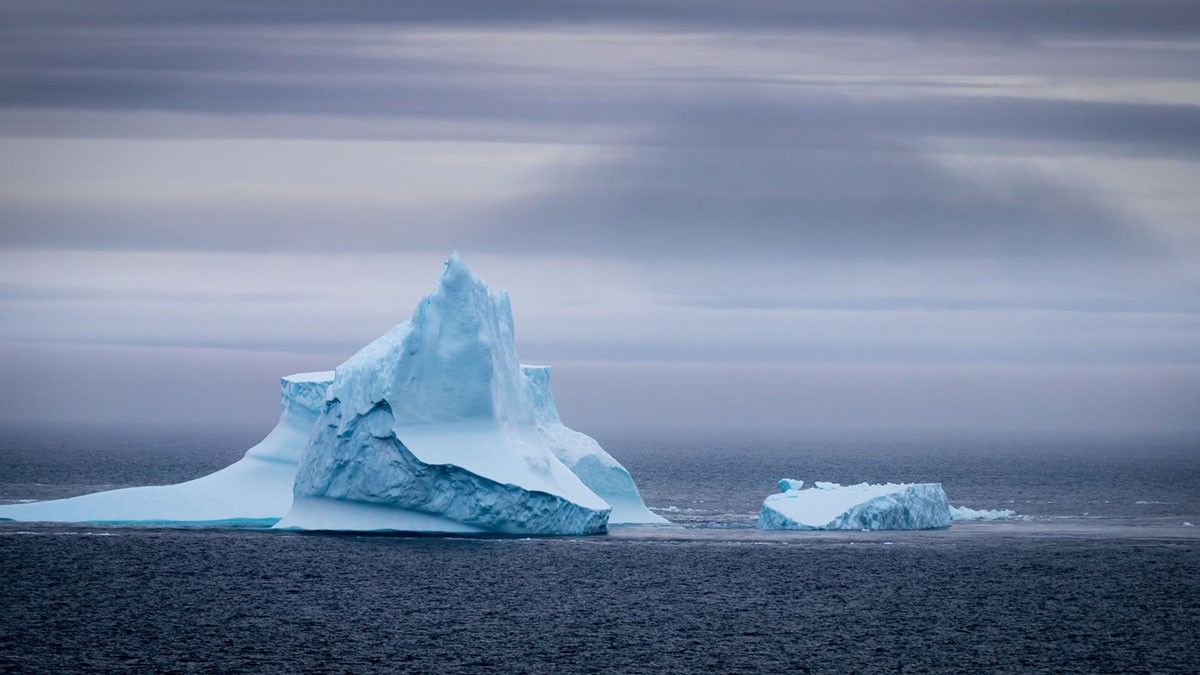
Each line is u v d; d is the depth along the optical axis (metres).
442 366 136.25
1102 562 136.75
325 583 117.69
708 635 99.88
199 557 129.62
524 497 138.12
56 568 124.00
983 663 92.50
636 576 123.62
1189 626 105.62
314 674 86.75
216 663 89.50
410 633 99.00
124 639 96.31
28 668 87.69
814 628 103.12
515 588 116.75
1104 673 90.19
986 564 134.38
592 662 90.88
